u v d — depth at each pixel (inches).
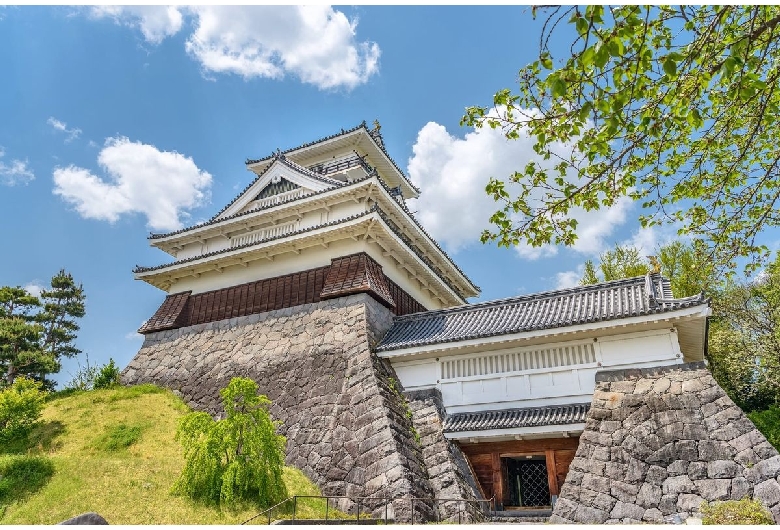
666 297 574.2
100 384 813.9
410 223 869.2
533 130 279.0
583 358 578.6
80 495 456.1
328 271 764.6
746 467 430.3
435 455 568.1
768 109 318.7
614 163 283.1
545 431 537.3
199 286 876.6
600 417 511.2
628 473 468.8
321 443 591.5
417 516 489.1
